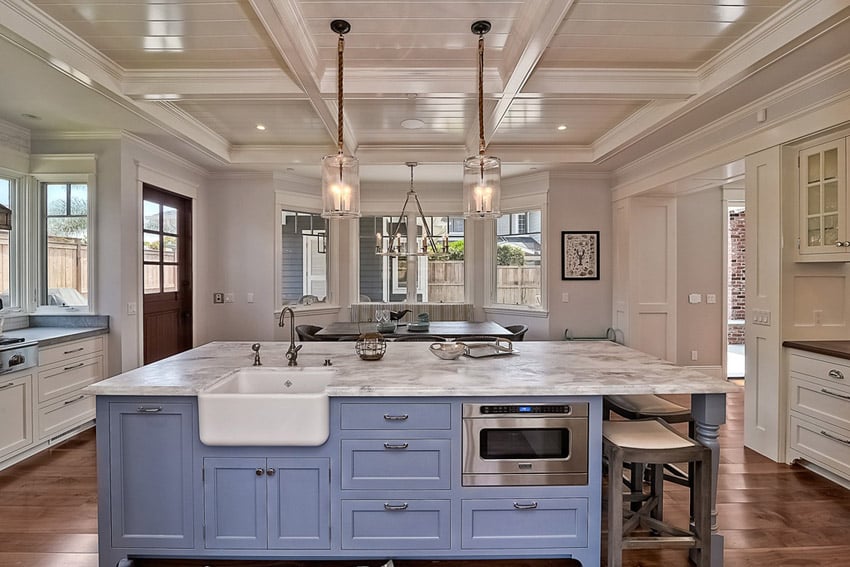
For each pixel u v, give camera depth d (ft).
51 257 13.26
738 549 7.43
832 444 9.42
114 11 7.85
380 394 6.61
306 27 8.36
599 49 9.27
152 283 15.10
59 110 11.28
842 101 8.84
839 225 9.42
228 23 8.28
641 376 7.26
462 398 6.74
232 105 12.28
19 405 10.44
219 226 18.21
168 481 6.70
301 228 19.93
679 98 10.67
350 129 14.17
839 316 10.61
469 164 8.98
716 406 6.92
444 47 9.16
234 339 18.26
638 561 7.23
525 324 19.66
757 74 9.22
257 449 6.68
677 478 7.95
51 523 8.11
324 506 6.72
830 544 7.57
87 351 12.40
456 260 22.18
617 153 15.31
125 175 13.19
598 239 18.79
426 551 6.79
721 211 17.99
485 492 6.77
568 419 6.77
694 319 17.93
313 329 16.62
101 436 6.69
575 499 6.82
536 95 10.41
